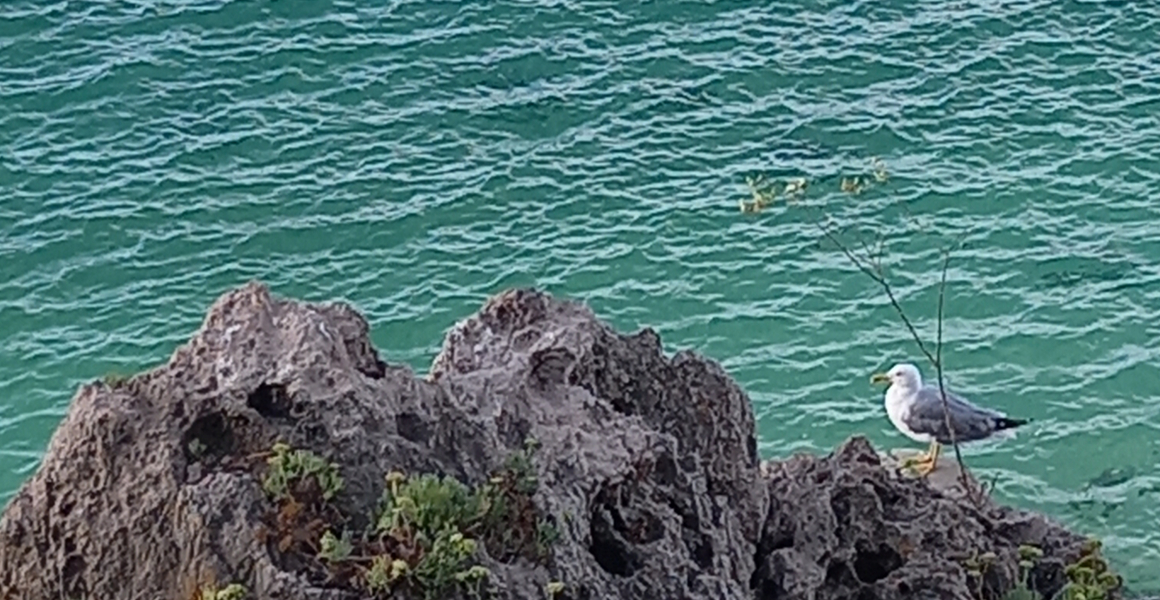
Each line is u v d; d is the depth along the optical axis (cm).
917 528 1961
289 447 1515
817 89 3931
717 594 1667
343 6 4209
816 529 1905
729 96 3916
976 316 3197
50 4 4200
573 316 1883
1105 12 4172
